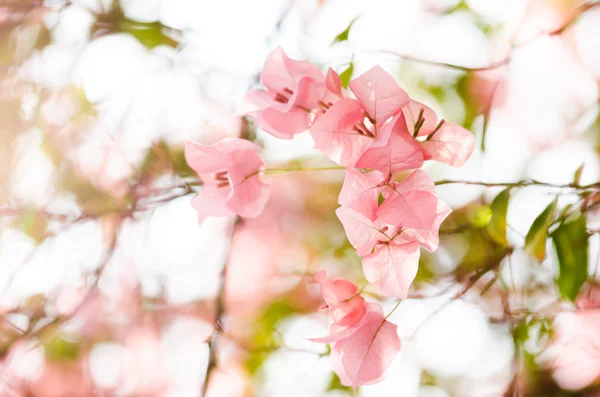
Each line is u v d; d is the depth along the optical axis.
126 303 1.28
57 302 1.17
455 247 1.10
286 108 0.92
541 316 1.04
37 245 1.12
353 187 0.89
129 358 1.39
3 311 1.14
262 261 1.30
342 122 0.89
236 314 1.28
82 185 1.14
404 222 0.89
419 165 0.89
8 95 1.13
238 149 0.94
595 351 1.10
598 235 0.98
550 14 1.15
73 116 1.13
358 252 0.90
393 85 0.88
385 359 0.92
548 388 1.11
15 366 1.25
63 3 1.11
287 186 1.33
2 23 1.12
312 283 1.23
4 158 1.12
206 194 0.95
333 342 0.92
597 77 1.16
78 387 1.36
